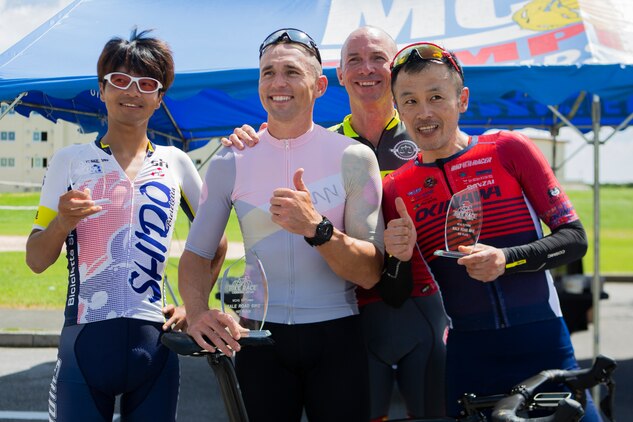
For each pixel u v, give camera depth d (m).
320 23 4.79
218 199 2.12
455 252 1.89
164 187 2.26
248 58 4.39
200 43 4.61
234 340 1.74
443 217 2.12
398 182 2.23
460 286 2.12
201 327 1.76
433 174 2.14
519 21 4.41
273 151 2.11
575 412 1.51
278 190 1.85
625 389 5.26
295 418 2.15
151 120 6.12
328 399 2.09
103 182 2.18
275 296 2.10
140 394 2.13
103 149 2.23
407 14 4.75
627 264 14.32
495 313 2.07
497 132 2.15
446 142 2.09
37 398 5.12
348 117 3.19
